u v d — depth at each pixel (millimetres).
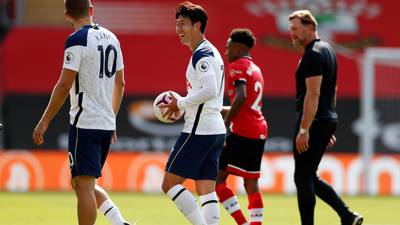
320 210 47281
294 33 31156
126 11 78562
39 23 81438
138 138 73250
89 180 26281
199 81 27109
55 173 63125
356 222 32219
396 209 49906
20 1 81312
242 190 61906
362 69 76750
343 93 76312
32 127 74375
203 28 27953
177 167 27656
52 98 25859
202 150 27641
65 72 25812
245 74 32250
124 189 63188
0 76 75500
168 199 54250
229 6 79250
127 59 76188
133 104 74062
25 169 63125
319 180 32469
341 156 65000
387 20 80500
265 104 75062
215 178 28406
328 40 79500
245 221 32031
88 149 26109
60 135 72312
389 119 75188
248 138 32406
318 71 30125
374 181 65250
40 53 76375
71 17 26734
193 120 27625
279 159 63469
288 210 47656
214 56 27562
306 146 30234
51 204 49281
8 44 76312
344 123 75188
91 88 26203
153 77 75688
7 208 46406
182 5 27969
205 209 27984
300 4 80125
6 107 74500
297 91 31219
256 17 79250
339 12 80375
